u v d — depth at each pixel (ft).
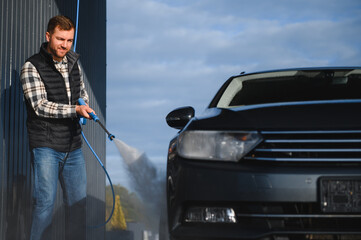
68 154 11.82
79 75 12.34
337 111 7.52
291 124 7.36
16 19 13.51
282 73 11.08
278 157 7.22
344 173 6.86
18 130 13.44
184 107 10.53
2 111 12.30
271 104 8.30
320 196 6.85
